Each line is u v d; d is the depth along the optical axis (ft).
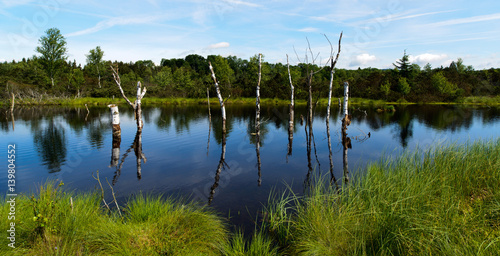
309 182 27.94
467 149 26.48
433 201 16.90
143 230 15.43
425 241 13.01
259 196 24.20
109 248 13.75
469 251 11.72
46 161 35.42
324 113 104.94
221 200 23.32
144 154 39.96
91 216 16.57
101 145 45.11
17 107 119.75
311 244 14.15
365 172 26.07
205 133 58.03
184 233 15.62
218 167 33.32
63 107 123.65
